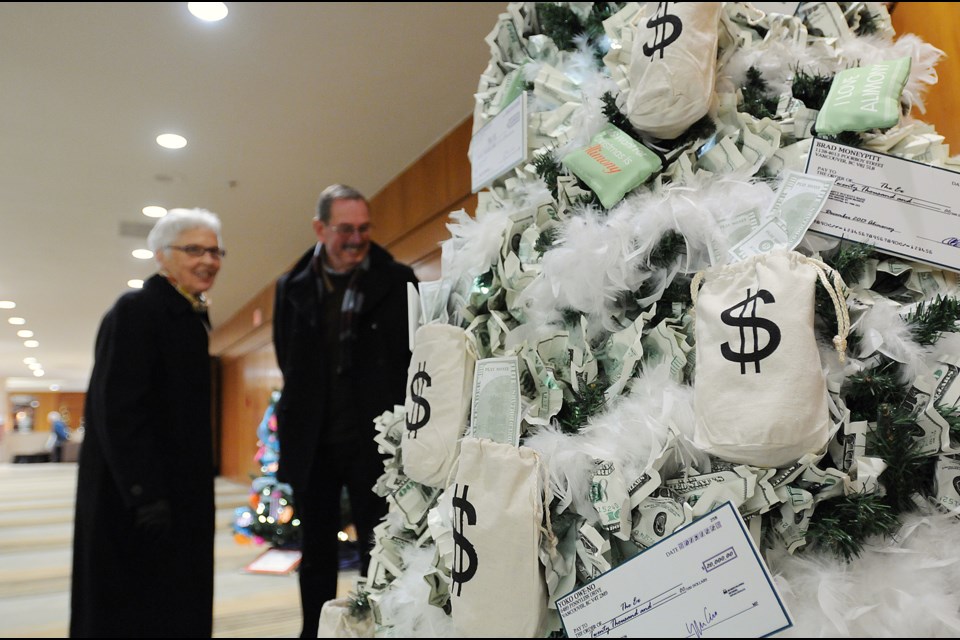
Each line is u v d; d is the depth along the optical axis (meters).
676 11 0.78
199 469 1.62
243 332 5.79
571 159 0.85
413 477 0.86
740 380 0.62
